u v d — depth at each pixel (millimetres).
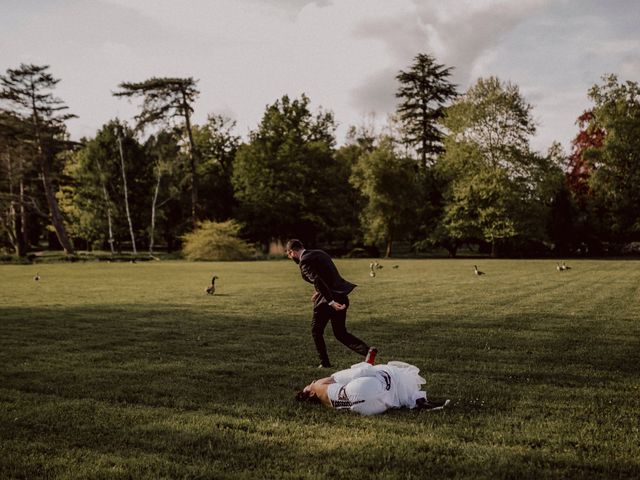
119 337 9758
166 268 35000
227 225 51188
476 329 10359
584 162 56344
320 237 66812
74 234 67000
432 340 9258
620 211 51312
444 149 61438
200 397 5895
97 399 5855
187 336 9852
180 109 53844
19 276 27578
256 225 61125
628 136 49344
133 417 5188
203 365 7477
